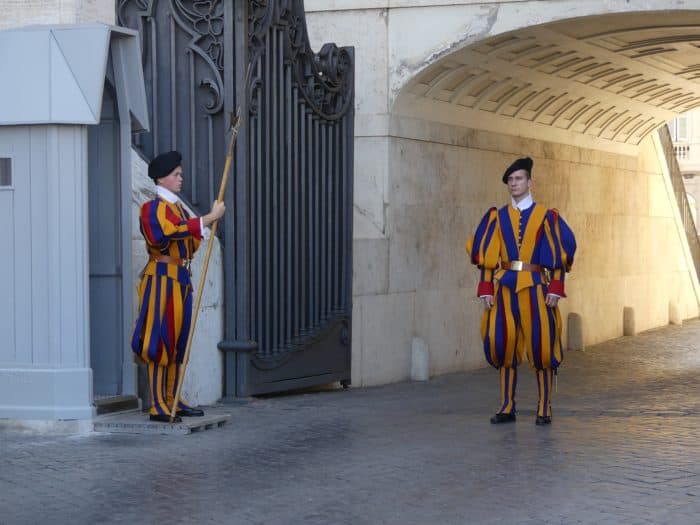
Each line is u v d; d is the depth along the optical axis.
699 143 35.06
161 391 8.48
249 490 6.62
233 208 10.28
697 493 6.55
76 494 6.48
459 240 14.95
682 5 12.27
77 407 8.27
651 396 11.76
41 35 8.18
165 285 8.32
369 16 13.33
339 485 6.76
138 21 10.61
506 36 13.02
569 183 18.14
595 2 12.53
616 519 5.96
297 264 11.18
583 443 8.20
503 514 6.08
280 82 10.92
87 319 8.31
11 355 8.30
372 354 12.87
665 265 23.17
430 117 14.11
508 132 16.14
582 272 18.86
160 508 6.19
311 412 9.87
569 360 16.95
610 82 16.53
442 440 8.34
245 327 10.27
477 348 15.52
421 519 5.99
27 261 8.25
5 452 7.60
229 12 10.34
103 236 8.88
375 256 12.95
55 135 8.21
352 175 12.27
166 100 10.61
